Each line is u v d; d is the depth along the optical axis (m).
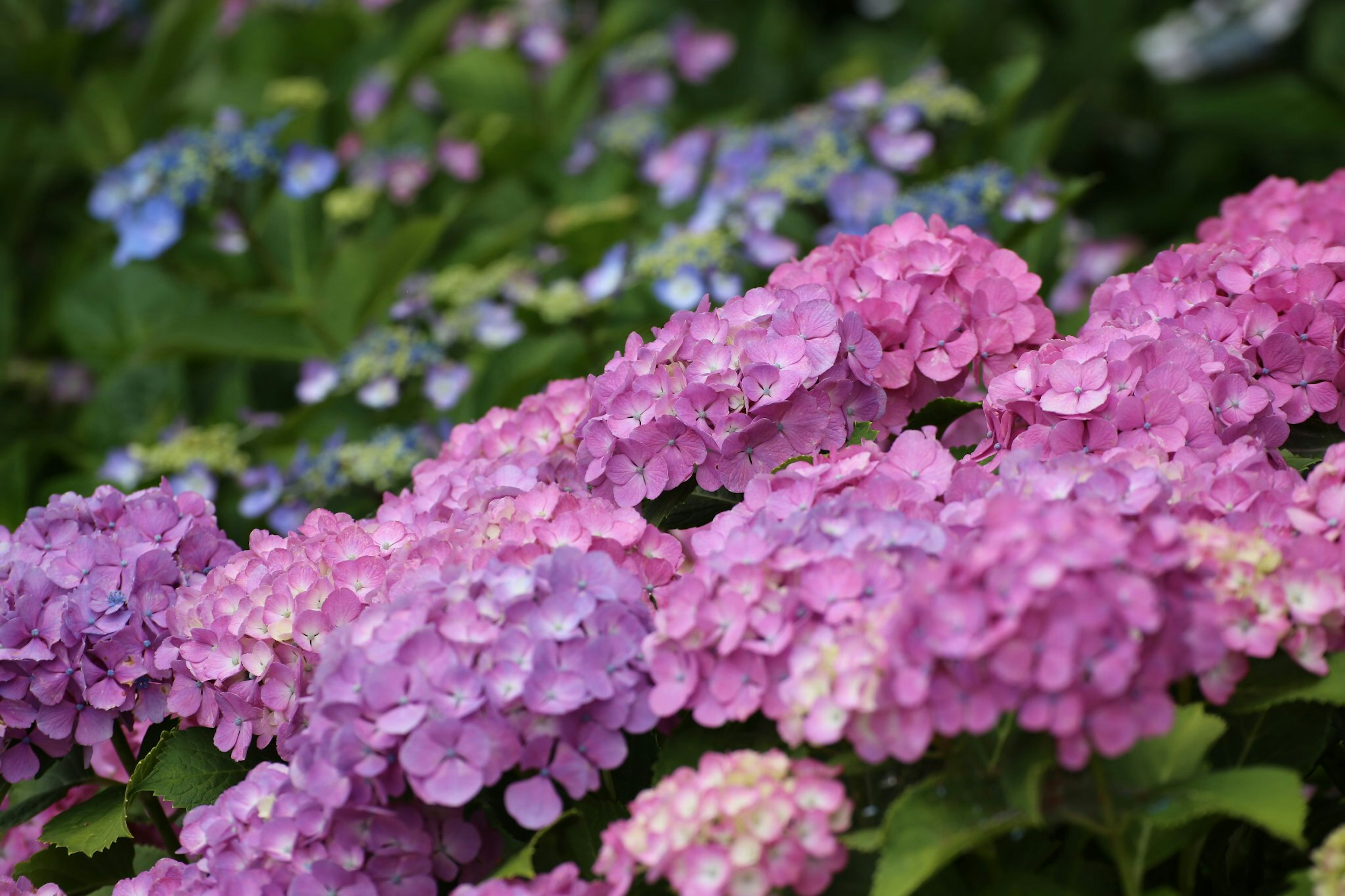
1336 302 1.36
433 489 1.40
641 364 1.35
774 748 1.26
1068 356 1.34
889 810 1.20
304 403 1.87
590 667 1.24
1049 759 1.19
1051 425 1.33
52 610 1.35
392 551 1.35
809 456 1.34
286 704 1.31
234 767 1.36
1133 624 1.17
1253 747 1.27
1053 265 1.80
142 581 1.37
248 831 1.27
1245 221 1.51
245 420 1.86
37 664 1.34
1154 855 1.22
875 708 1.19
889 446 1.43
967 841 1.17
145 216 1.84
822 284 1.40
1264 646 1.21
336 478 1.71
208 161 1.83
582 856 1.27
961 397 1.44
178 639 1.35
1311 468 1.38
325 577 1.33
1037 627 1.17
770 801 1.20
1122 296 1.41
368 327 1.88
